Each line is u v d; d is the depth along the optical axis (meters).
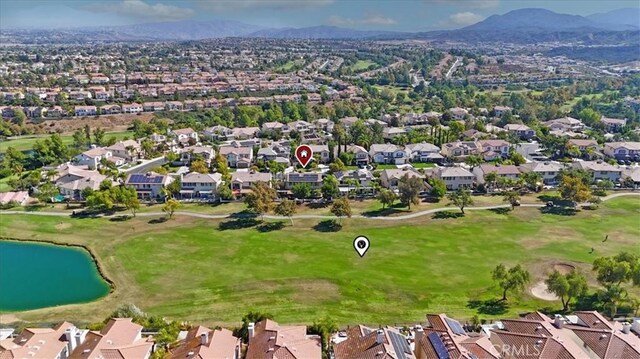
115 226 121.62
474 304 82.62
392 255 102.88
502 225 119.81
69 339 64.50
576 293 77.56
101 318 79.44
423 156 186.12
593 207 131.50
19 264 101.44
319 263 99.19
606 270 81.75
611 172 154.25
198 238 113.31
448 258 101.31
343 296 85.69
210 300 84.94
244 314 79.94
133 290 89.12
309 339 64.88
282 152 187.38
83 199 141.75
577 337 65.25
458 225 119.94
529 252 103.88
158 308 82.56
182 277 94.00
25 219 126.69
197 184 144.38
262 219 125.06
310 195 137.75
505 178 147.38
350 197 142.12
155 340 67.25
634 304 79.19
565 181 133.62
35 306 84.12
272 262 100.00
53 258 104.50
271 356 59.34
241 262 100.19
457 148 186.88
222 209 133.50
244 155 180.75
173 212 131.00
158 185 143.62
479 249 105.75
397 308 81.56
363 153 180.75
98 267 98.94
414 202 131.88
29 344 62.47
